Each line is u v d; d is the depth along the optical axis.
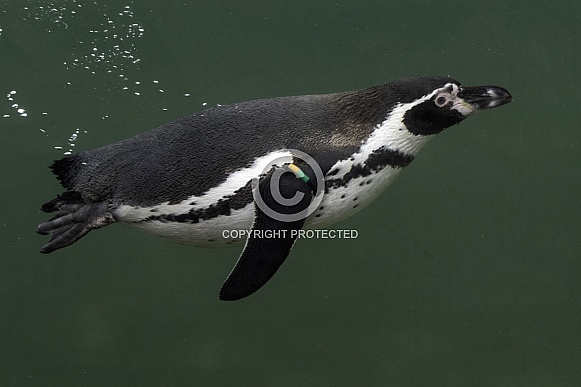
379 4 18.16
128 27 17.08
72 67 16.39
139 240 15.47
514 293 15.65
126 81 16.39
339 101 12.46
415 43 17.73
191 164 11.74
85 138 15.70
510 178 16.53
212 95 16.56
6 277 14.80
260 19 17.66
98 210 12.16
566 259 15.90
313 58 17.30
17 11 16.91
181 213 11.91
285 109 12.23
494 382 14.83
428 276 15.68
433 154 16.69
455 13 18.17
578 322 15.46
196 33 17.25
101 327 14.80
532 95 17.34
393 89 12.48
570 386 14.74
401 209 16.16
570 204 16.33
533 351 15.17
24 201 15.23
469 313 15.48
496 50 17.73
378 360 14.95
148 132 12.30
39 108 15.91
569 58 17.77
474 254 15.90
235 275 11.53
